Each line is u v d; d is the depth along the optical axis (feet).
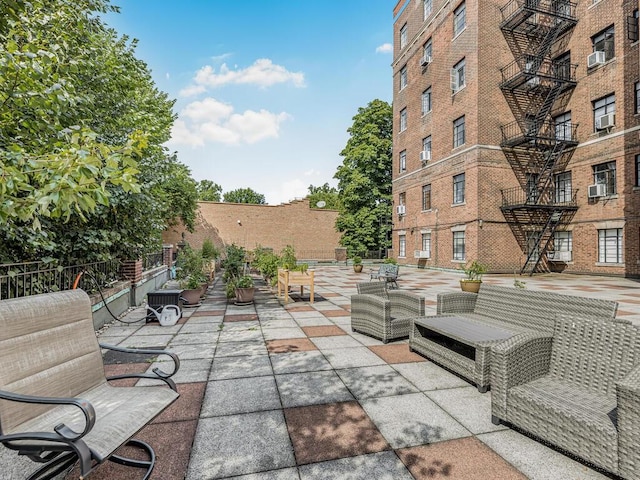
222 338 19.13
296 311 27.25
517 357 9.53
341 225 107.34
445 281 50.03
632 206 51.24
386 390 12.11
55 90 12.56
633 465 6.64
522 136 56.90
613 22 54.39
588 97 57.93
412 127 80.23
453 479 7.56
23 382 7.07
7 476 7.81
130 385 12.67
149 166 26.91
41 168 9.07
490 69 60.64
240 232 106.73
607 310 11.37
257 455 8.43
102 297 20.49
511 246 60.39
